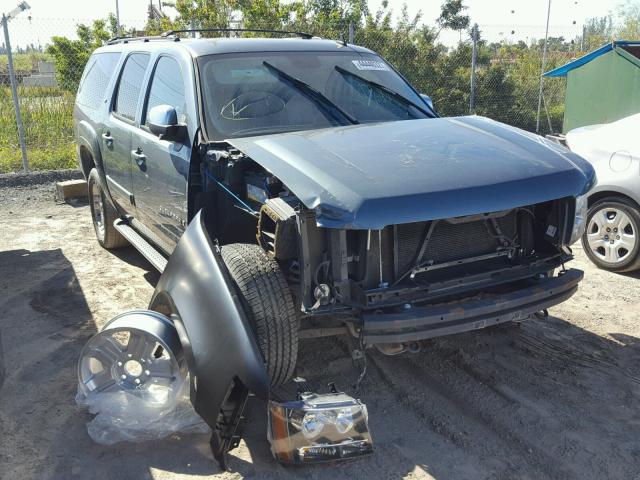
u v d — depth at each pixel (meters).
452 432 3.45
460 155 3.52
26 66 13.54
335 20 14.36
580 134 6.32
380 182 3.14
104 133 5.75
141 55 5.42
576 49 17.61
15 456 3.29
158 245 5.05
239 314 3.05
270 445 3.17
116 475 3.13
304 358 4.28
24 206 9.13
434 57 14.50
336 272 3.24
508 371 4.09
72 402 3.80
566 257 3.87
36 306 5.36
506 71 15.38
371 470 3.15
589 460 3.21
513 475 3.10
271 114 4.27
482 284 3.55
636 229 5.68
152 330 3.39
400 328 3.21
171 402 3.43
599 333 4.65
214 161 3.83
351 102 4.57
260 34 14.03
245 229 3.97
